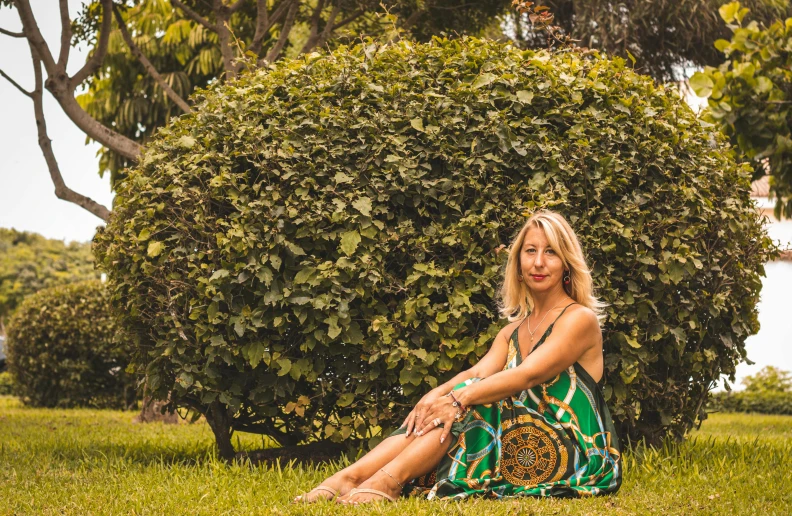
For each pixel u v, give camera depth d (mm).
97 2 9281
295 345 4473
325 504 3086
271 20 8750
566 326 3357
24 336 11633
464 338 4273
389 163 4348
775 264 13367
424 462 3221
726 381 5090
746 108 5406
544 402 3379
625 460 4441
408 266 4398
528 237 3578
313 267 4270
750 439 6797
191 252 4520
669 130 4680
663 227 4449
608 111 4590
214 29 8547
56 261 36438
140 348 4926
